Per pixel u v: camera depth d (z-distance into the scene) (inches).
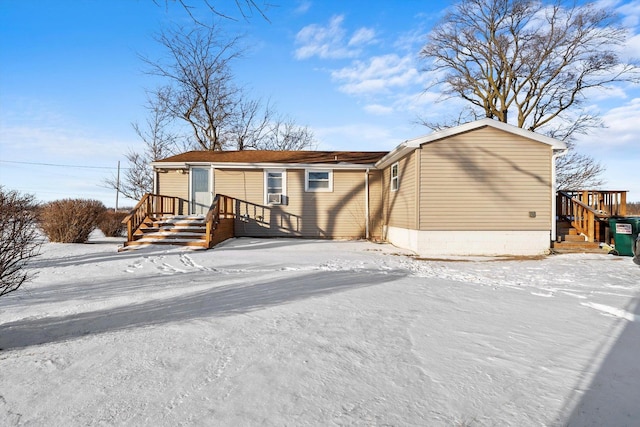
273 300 222.8
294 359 136.6
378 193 672.4
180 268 350.9
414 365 133.2
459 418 100.3
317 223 665.6
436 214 480.4
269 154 747.4
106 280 288.7
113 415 99.7
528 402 109.3
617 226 458.6
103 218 731.4
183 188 663.8
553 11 919.0
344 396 110.6
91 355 140.7
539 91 978.1
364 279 294.4
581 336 166.7
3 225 179.9
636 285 283.9
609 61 885.8
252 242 587.2
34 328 173.2
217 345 150.0
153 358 137.5
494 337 163.5
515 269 363.6
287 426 95.0
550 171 481.1
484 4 986.1
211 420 97.2
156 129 1132.5
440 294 246.1
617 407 107.5
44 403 106.0
